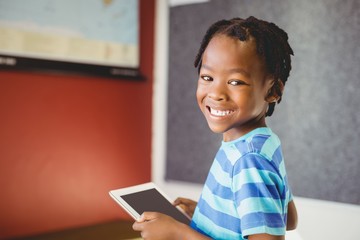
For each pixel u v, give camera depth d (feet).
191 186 6.01
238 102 1.99
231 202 2.02
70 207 5.41
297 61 5.02
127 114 5.99
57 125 5.22
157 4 6.19
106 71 5.60
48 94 5.11
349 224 4.75
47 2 4.97
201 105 2.19
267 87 2.11
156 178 6.35
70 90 5.32
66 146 5.32
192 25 5.86
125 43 5.79
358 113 4.63
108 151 5.79
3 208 4.81
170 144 6.21
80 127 5.46
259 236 1.81
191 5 5.85
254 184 1.89
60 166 5.28
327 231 4.91
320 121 4.90
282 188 2.00
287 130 5.15
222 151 2.19
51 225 5.23
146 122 6.26
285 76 2.32
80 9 5.28
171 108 6.15
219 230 2.07
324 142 4.88
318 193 4.97
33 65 4.90
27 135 4.95
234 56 1.98
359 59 4.59
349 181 4.74
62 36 5.13
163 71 6.20
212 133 5.75
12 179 4.86
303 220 5.08
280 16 5.13
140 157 6.21
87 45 5.38
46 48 5.00
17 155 4.88
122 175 5.98
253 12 5.33
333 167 4.84
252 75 2.00
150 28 6.17
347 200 4.77
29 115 4.95
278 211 1.86
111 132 5.82
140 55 6.06
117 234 5.16
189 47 5.90
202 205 2.23
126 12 5.77
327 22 4.78
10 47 4.70
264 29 2.11
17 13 4.73
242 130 2.17
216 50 2.04
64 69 5.17
